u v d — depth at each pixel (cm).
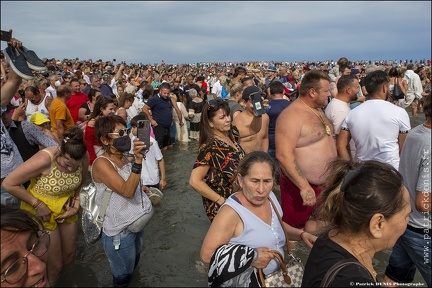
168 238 454
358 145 428
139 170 303
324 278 163
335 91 695
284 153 388
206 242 252
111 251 318
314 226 270
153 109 893
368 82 427
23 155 370
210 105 367
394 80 1140
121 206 315
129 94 808
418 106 1312
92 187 324
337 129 509
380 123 405
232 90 700
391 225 173
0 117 309
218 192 356
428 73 1795
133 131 383
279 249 262
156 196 406
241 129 512
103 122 327
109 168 316
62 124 652
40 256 189
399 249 322
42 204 316
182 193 626
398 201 171
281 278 237
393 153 407
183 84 1902
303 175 385
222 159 352
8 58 294
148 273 363
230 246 234
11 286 175
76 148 317
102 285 334
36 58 309
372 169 179
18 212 176
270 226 260
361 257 175
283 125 393
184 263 385
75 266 367
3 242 170
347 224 175
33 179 331
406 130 406
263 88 1295
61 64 2167
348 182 177
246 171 254
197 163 355
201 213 540
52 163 322
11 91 309
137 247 352
